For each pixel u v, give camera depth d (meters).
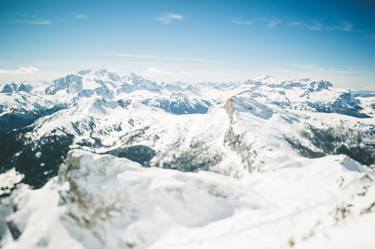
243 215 176.38
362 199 125.94
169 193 189.88
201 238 157.62
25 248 184.50
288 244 108.19
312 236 99.19
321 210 163.25
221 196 192.38
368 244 78.00
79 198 191.12
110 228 177.00
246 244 137.88
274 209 183.00
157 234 170.50
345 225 99.75
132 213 181.38
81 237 177.62
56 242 178.38
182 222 176.00
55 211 193.12
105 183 195.88
